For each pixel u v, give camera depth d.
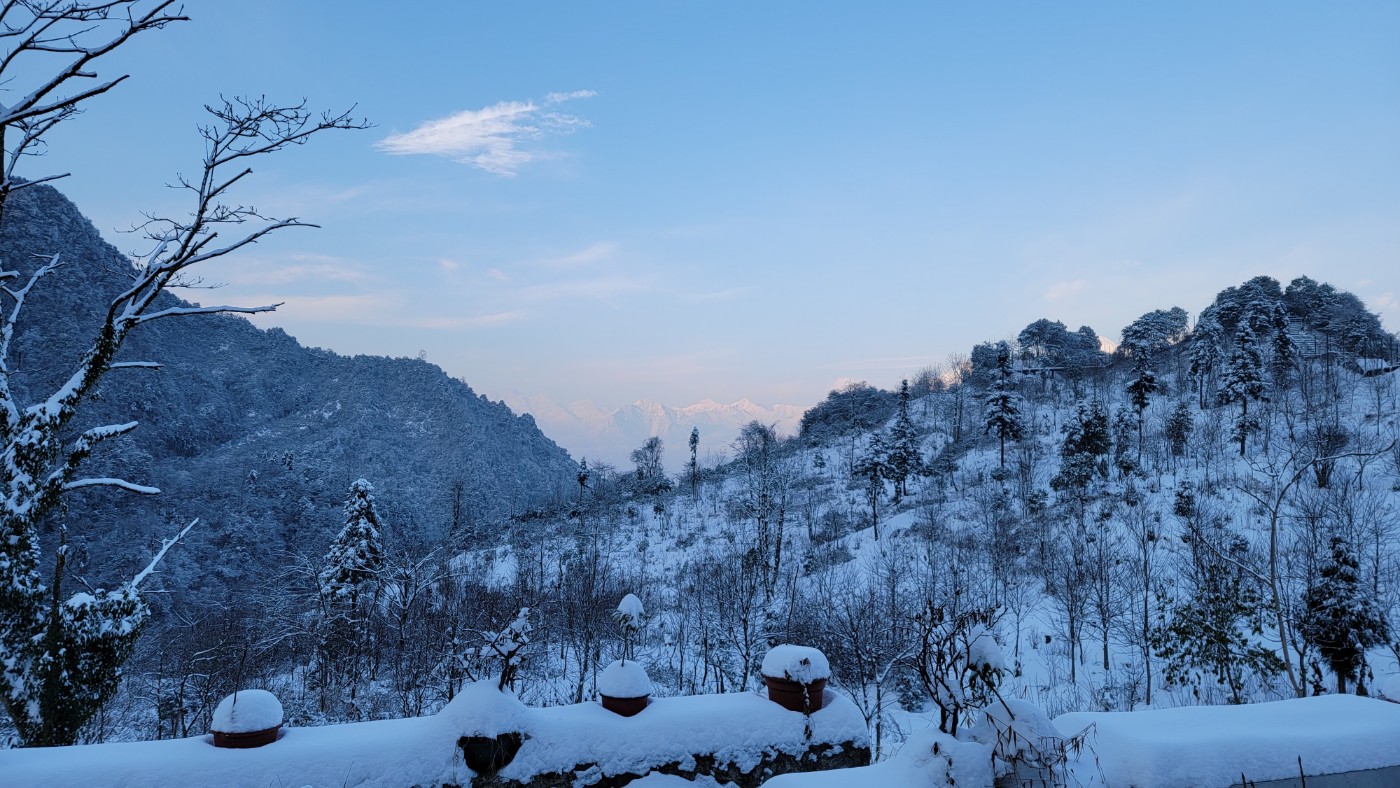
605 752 4.90
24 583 8.45
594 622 28.94
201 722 22.00
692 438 100.62
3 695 8.29
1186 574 29.31
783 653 5.56
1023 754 3.87
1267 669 20.36
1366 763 4.29
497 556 62.53
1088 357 109.12
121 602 9.88
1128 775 3.99
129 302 9.38
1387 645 18.69
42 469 8.88
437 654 21.25
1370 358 82.62
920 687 21.25
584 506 90.44
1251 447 54.16
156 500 98.12
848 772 4.05
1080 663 28.44
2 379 8.81
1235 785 4.04
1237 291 101.19
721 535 62.22
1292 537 29.72
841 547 50.94
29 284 9.52
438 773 4.55
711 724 5.20
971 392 111.81
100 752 4.26
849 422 112.06
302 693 24.31
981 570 38.84
